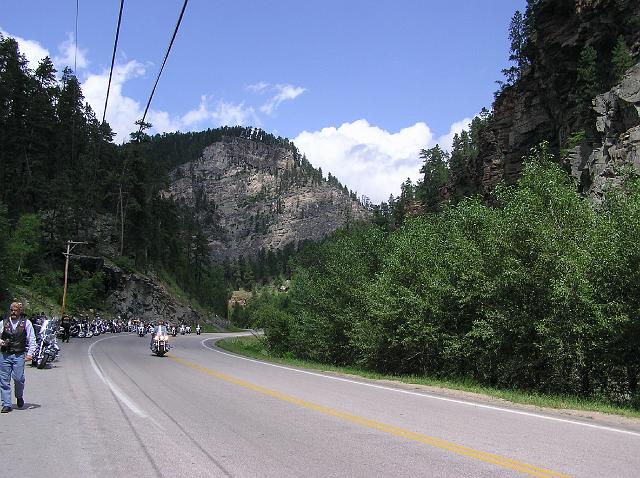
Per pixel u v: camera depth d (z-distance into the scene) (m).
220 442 7.29
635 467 6.17
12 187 69.62
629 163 17.67
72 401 10.79
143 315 78.88
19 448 6.92
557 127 40.50
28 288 55.12
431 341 21.58
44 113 79.12
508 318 17.30
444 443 7.27
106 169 91.75
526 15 54.25
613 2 34.16
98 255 76.31
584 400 14.89
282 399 11.48
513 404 11.59
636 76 27.72
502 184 20.55
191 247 127.00
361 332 26.56
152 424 8.53
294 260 78.50
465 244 19.97
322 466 6.08
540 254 16.53
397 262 24.03
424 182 93.38
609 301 15.15
